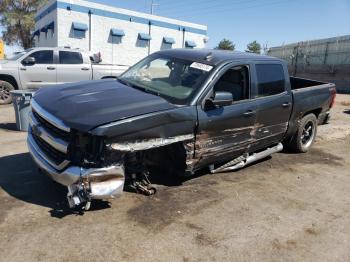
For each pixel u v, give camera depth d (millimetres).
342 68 29531
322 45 33062
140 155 4609
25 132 7996
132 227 4066
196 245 3859
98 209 4375
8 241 3637
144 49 27281
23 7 34844
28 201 4457
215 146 5062
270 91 5992
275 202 5090
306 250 3986
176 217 4371
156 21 27500
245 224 4395
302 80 8523
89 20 24312
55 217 4133
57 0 22938
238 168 5973
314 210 4965
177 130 4465
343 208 5113
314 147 8164
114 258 3518
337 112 13938
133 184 4816
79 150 3869
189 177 5633
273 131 6184
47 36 25672
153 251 3682
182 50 5898
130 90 4875
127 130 3953
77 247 3627
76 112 4051
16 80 11961
